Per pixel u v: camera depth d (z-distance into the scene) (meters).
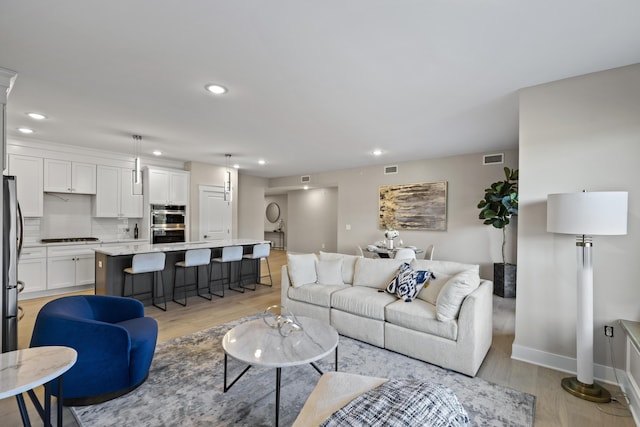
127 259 4.14
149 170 5.91
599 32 1.93
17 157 4.59
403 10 1.74
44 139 4.69
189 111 3.41
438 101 3.12
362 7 1.71
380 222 6.86
